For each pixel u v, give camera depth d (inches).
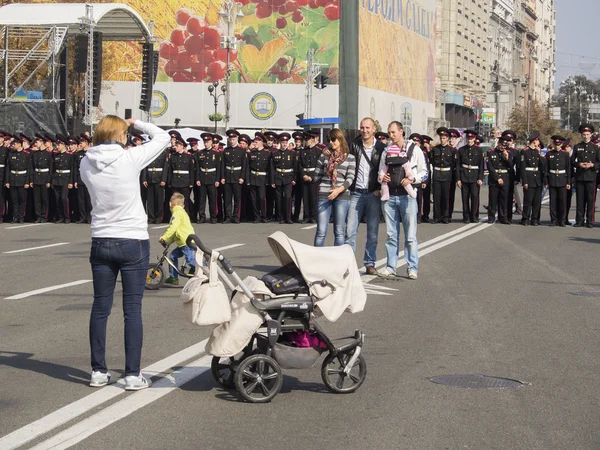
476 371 322.7
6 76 1449.3
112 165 288.2
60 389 294.7
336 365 320.2
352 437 246.2
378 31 3277.6
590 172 973.2
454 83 4456.2
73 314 434.6
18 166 1013.8
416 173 555.8
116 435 246.1
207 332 389.1
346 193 557.9
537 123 4717.0
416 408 275.1
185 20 2972.4
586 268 614.9
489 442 242.2
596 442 242.7
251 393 286.5
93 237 292.8
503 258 666.2
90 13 1422.2
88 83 1438.2
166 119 2992.1
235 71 2989.7
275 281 289.3
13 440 240.4
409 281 545.6
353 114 2979.8
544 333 392.5
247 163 1003.9
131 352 294.5
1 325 407.2
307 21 2967.5
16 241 800.3
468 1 4707.2
